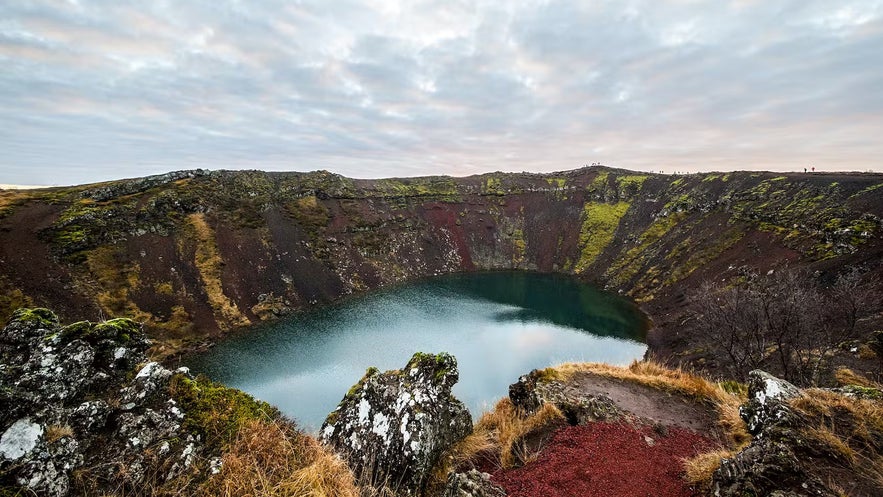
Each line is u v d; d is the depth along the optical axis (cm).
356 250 10181
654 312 7081
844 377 1778
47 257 5909
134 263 6562
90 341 566
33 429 430
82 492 418
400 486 734
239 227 8506
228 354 5131
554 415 943
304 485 480
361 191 12619
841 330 3106
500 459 807
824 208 6238
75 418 473
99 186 8169
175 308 6181
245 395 628
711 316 3077
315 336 5788
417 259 11369
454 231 13088
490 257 12631
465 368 4384
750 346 2750
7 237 5909
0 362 504
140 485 443
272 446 533
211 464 483
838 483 488
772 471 506
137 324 642
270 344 5475
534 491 649
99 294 5841
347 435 813
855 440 564
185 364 4828
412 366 972
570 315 7131
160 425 514
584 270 11169
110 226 6831
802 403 658
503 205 14550
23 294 5272
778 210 7256
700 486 623
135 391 544
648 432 854
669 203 11181
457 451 845
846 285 3147
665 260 8831
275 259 8281
